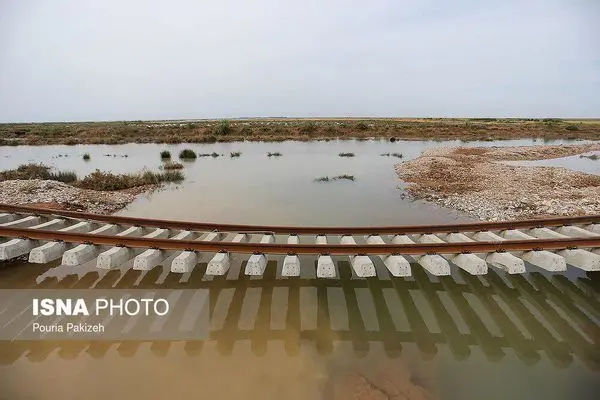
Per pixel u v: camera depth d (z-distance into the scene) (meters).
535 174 17.33
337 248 6.33
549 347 4.79
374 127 60.56
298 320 5.33
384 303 5.85
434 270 5.80
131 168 20.67
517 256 6.35
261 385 3.99
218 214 10.88
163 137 43.69
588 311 5.66
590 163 23.39
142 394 3.83
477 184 15.42
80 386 3.96
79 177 17.19
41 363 4.34
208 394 3.84
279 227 7.59
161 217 10.52
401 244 6.25
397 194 13.82
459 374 4.24
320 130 53.25
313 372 4.23
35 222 8.59
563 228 7.89
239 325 5.18
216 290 6.16
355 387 3.97
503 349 4.73
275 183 16.08
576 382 4.12
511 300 5.97
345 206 11.91
